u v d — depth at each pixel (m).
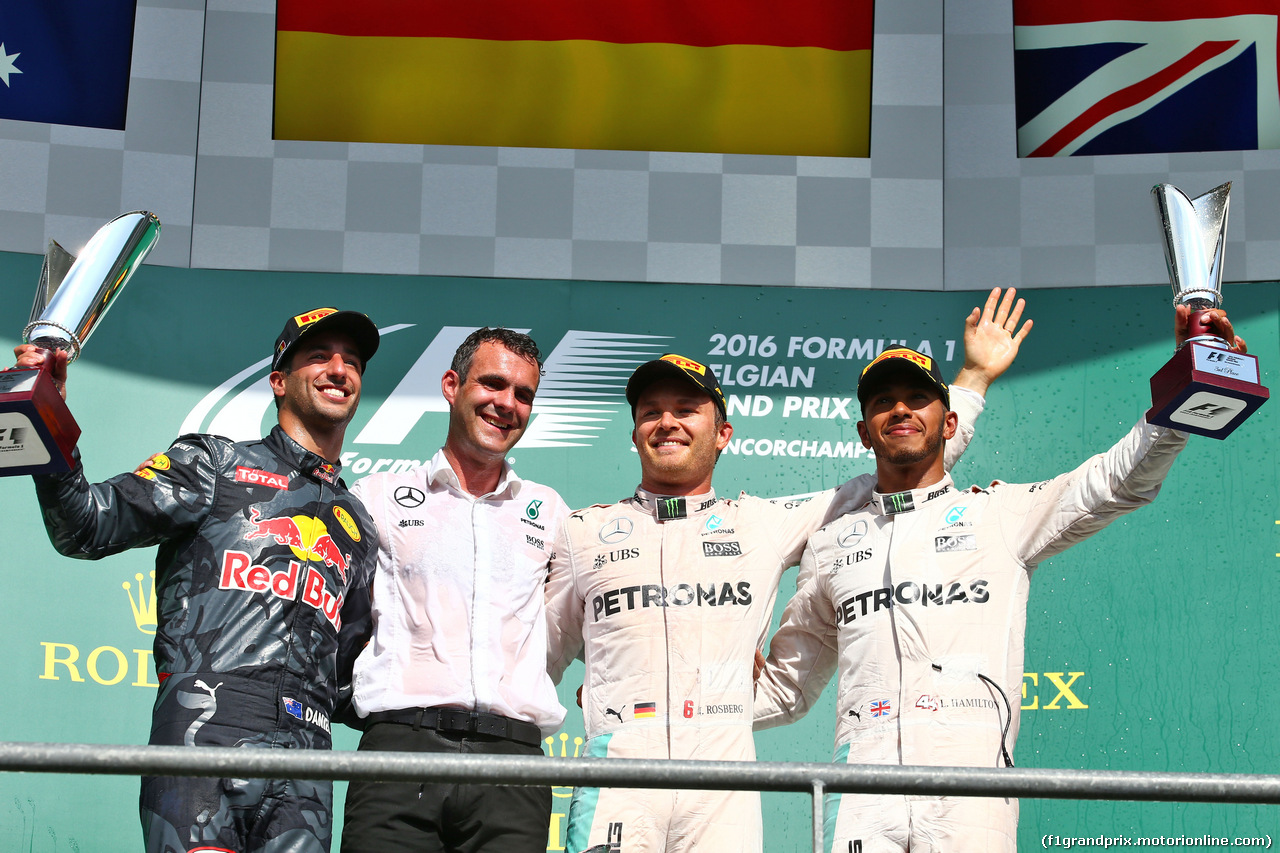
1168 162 17.44
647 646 11.43
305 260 17.22
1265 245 16.92
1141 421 11.07
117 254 9.77
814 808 7.22
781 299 17.33
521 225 17.52
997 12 18.16
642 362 17.05
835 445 16.75
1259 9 17.73
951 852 10.55
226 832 9.43
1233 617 15.48
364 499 11.59
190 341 16.64
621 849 10.82
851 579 11.68
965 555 11.45
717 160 17.83
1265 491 15.82
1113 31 17.91
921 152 17.86
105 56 17.47
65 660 15.13
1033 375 16.75
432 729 10.62
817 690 12.39
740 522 12.09
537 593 11.64
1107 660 15.38
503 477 12.05
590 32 18.17
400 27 18.02
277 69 17.80
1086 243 17.31
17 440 8.77
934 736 10.84
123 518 9.81
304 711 10.03
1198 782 7.17
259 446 10.87
